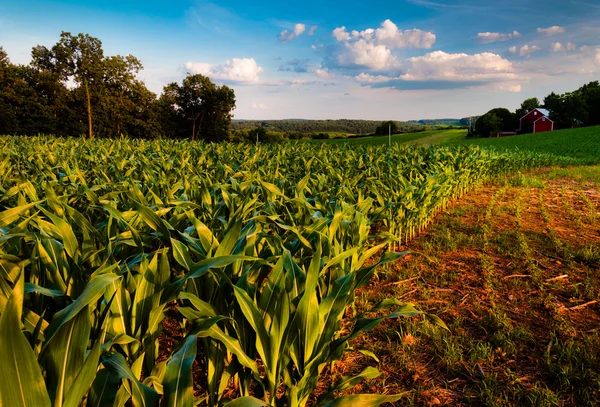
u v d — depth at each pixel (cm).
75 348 128
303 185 430
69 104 5594
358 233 352
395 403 265
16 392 103
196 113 7275
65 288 200
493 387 277
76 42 5669
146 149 1238
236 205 369
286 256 218
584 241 630
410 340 336
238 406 149
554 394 268
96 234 247
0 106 4859
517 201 999
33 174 665
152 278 196
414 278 480
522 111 11288
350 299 288
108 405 145
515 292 438
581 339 338
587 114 8825
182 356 156
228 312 225
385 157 998
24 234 210
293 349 210
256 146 1205
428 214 736
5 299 165
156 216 243
